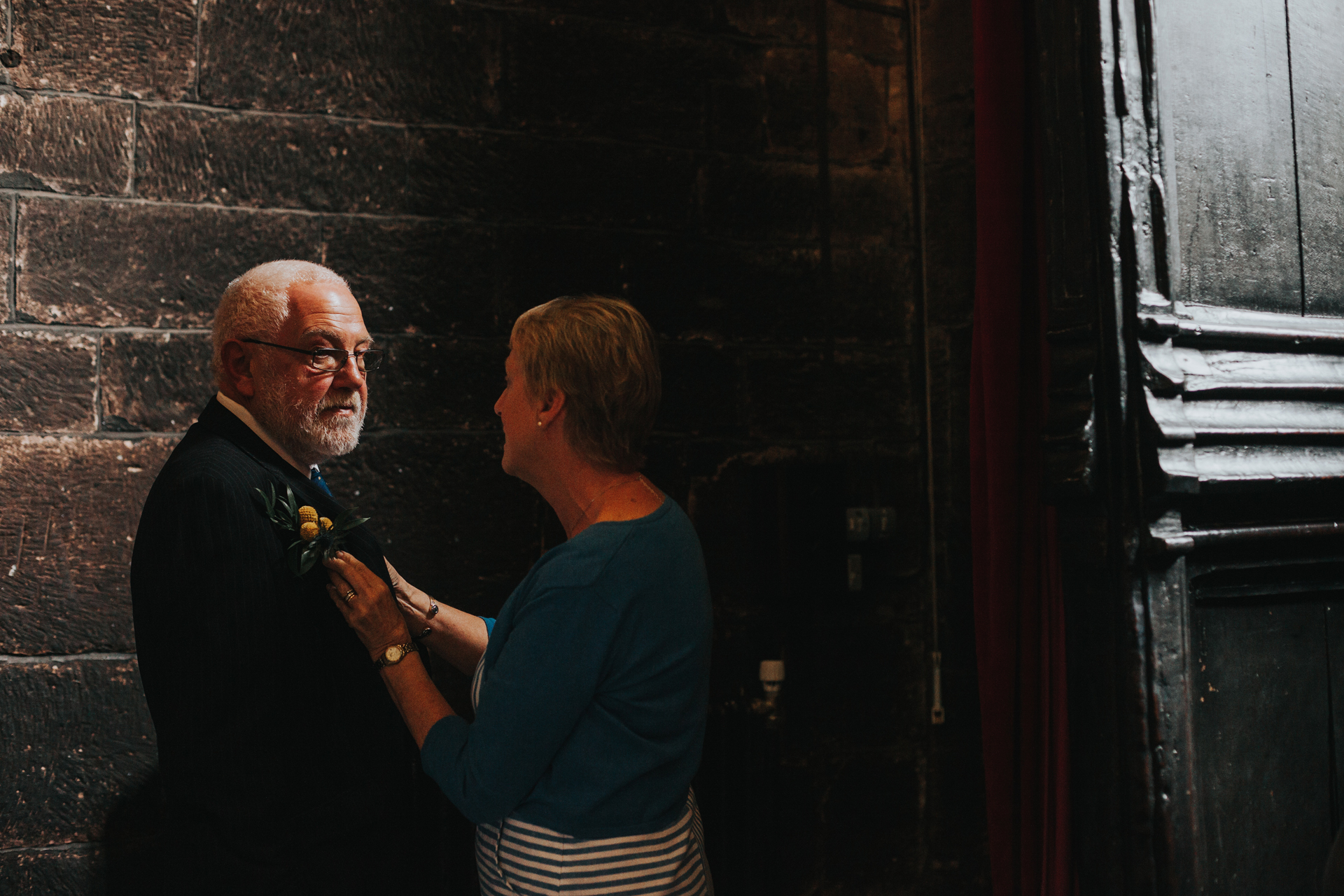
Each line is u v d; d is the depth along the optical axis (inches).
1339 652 73.9
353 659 56.5
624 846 49.1
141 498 79.2
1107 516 63.9
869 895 99.3
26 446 76.7
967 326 100.5
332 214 85.4
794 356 100.0
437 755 50.6
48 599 76.5
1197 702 64.9
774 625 97.9
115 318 79.3
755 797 90.0
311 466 63.7
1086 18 65.1
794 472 96.0
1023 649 74.9
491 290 89.7
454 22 89.7
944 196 102.3
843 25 102.8
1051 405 66.9
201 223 81.7
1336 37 80.0
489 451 89.0
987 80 76.4
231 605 50.5
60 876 75.5
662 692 50.2
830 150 102.6
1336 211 78.0
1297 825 69.3
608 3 95.0
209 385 81.4
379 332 86.1
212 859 48.6
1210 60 70.8
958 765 99.6
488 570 88.4
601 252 93.7
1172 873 61.7
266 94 84.0
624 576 49.0
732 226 98.4
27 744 75.4
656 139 96.1
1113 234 64.1
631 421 52.6
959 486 100.6
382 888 54.1
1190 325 65.6
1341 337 75.0
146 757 78.0
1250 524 68.1
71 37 79.1
